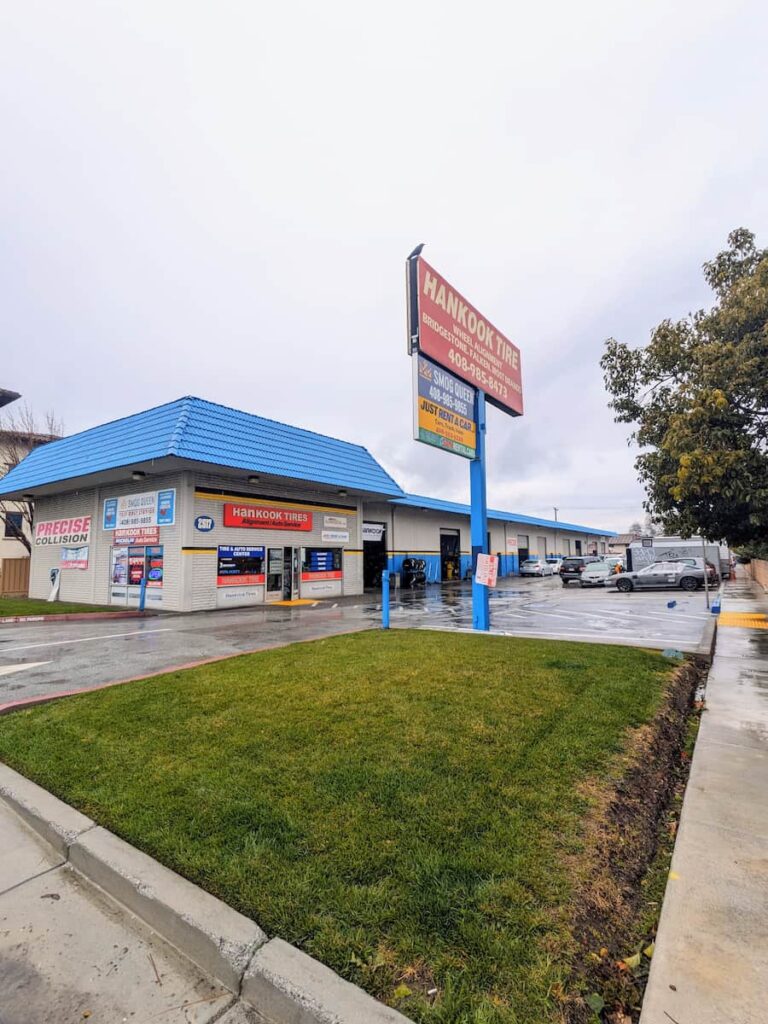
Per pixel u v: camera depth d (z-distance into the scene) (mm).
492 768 3643
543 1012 1825
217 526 17234
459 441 10289
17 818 3486
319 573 20984
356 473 21203
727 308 6078
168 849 2822
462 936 2146
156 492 17281
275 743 4152
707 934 2271
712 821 3271
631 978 2074
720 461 5441
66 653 8883
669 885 2633
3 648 9484
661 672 6594
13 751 4293
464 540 38031
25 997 2076
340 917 2273
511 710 4809
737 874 2709
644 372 7141
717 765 4176
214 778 3605
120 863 2746
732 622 12664
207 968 2205
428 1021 1792
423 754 3875
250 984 2045
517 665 6555
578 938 2180
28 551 27438
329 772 3619
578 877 2539
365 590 25859
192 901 2430
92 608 16828
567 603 18375
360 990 1923
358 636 9234
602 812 3162
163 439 15250
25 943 2379
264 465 17031
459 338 10344
